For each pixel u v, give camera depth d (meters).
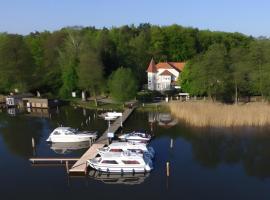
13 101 99.69
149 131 67.25
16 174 46.69
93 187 42.31
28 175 46.28
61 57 115.44
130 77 91.00
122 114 80.56
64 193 40.78
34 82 112.56
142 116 81.06
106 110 89.31
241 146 57.16
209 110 71.94
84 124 74.38
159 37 159.62
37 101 96.56
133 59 121.44
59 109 93.50
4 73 108.50
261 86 83.38
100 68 96.88
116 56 115.25
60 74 112.88
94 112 87.88
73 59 106.75
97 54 102.06
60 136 60.56
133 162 45.81
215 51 88.81
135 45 148.50
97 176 45.53
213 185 42.47
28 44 134.12
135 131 66.50
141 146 51.31
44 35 149.88
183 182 43.34
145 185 42.66
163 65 130.00
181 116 75.88
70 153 55.19
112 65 111.56
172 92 110.75
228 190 41.16
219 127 69.00
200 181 43.66
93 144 56.47
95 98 96.75
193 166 48.59
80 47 115.38
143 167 45.75
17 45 111.50
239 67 86.56
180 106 77.75
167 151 55.41
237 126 69.31
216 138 61.72
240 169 47.56
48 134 67.19
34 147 57.56
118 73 91.00
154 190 41.25
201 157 52.19
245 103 82.44
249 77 86.75
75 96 105.75
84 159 49.44
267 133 64.06
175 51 159.75
